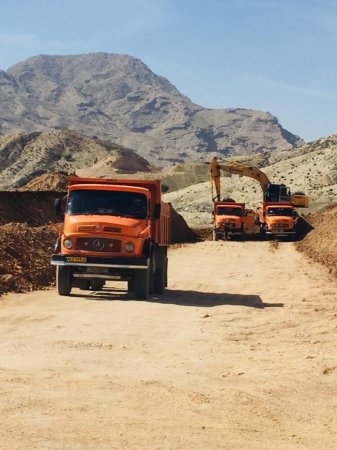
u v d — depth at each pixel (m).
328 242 41.75
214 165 66.25
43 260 24.17
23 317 14.86
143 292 18.84
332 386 9.41
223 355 11.41
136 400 8.19
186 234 63.88
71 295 19.20
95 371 9.73
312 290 21.38
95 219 18.78
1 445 6.17
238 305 18.14
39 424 6.93
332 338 13.22
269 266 31.83
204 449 6.39
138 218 19.08
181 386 9.04
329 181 134.88
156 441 6.55
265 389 9.09
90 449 6.20
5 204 43.66
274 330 14.16
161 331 13.71
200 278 25.89
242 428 7.24
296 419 7.75
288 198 68.00
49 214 47.50
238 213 61.97
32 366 9.89
